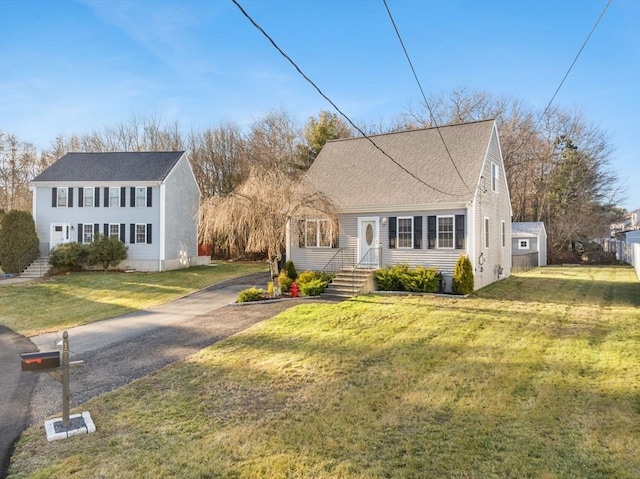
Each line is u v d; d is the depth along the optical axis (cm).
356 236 1897
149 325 1265
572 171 4281
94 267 2662
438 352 866
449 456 462
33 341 1138
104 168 2873
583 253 4306
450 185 1767
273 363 821
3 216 2609
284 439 513
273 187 1602
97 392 717
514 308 1345
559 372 731
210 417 588
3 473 458
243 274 2545
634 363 768
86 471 454
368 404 612
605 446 479
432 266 1738
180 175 2977
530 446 481
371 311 1281
